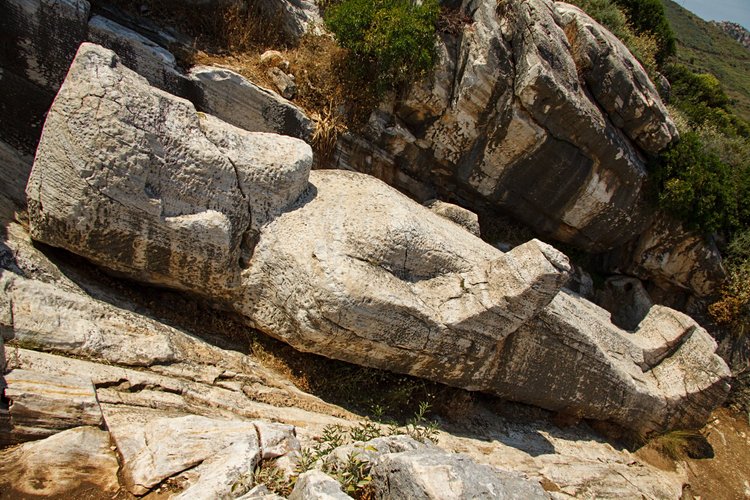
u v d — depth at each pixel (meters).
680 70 17.42
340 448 4.59
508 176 8.95
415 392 6.81
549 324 6.93
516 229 9.84
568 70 8.20
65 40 6.21
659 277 10.70
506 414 7.73
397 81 8.15
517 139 8.45
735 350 10.98
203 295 5.95
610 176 9.08
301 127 7.89
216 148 5.50
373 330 5.66
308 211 6.02
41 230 5.16
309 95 8.10
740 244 10.64
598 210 9.45
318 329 5.59
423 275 6.07
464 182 9.07
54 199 4.97
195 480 4.20
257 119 7.61
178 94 7.03
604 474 7.51
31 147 6.25
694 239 10.10
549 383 7.39
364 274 5.54
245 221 5.75
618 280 10.73
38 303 4.77
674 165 9.59
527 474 6.71
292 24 8.64
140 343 5.16
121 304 5.54
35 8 5.92
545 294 5.94
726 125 14.91
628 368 8.34
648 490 7.79
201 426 4.54
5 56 5.89
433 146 8.75
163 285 5.81
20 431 4.11
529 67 7.85
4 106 5.98
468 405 7.16
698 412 9.09
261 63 7.93
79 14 6.23
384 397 6.44
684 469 8.92
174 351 5.33
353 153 8.43
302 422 5.49
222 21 7.96
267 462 4.44
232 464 4.22
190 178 5.32
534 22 7.86
